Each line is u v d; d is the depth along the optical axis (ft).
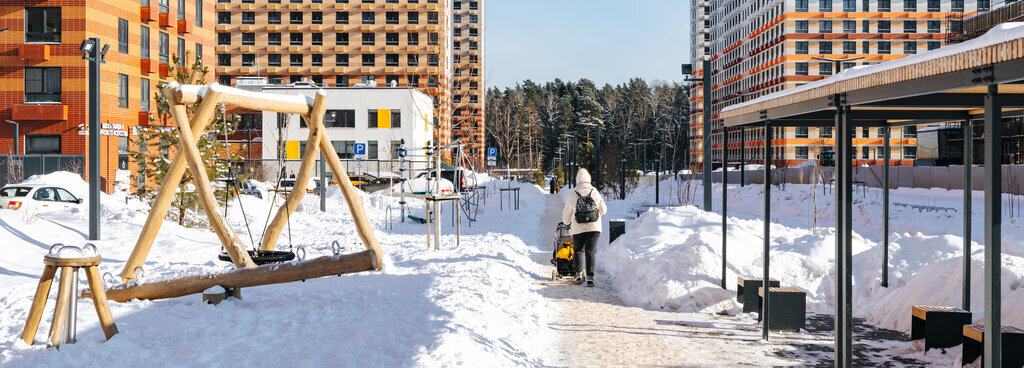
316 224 72.49
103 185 127.85
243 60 296.92
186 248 46.96
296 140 193.88
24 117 126.62
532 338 23.47
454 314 24.48
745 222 56.44
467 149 235.61
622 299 31.12
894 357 21.26
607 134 432.25
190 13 153.48
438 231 48.29
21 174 119.65
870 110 25.26
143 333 20.83
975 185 118.83
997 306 13.74
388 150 199.31
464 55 361.71
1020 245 41.11
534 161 280.92
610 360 21.16
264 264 26.40
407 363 18.26
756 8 365.81
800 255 31.53
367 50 294.87
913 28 325.42
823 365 20.53
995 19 181.16
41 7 127.44
